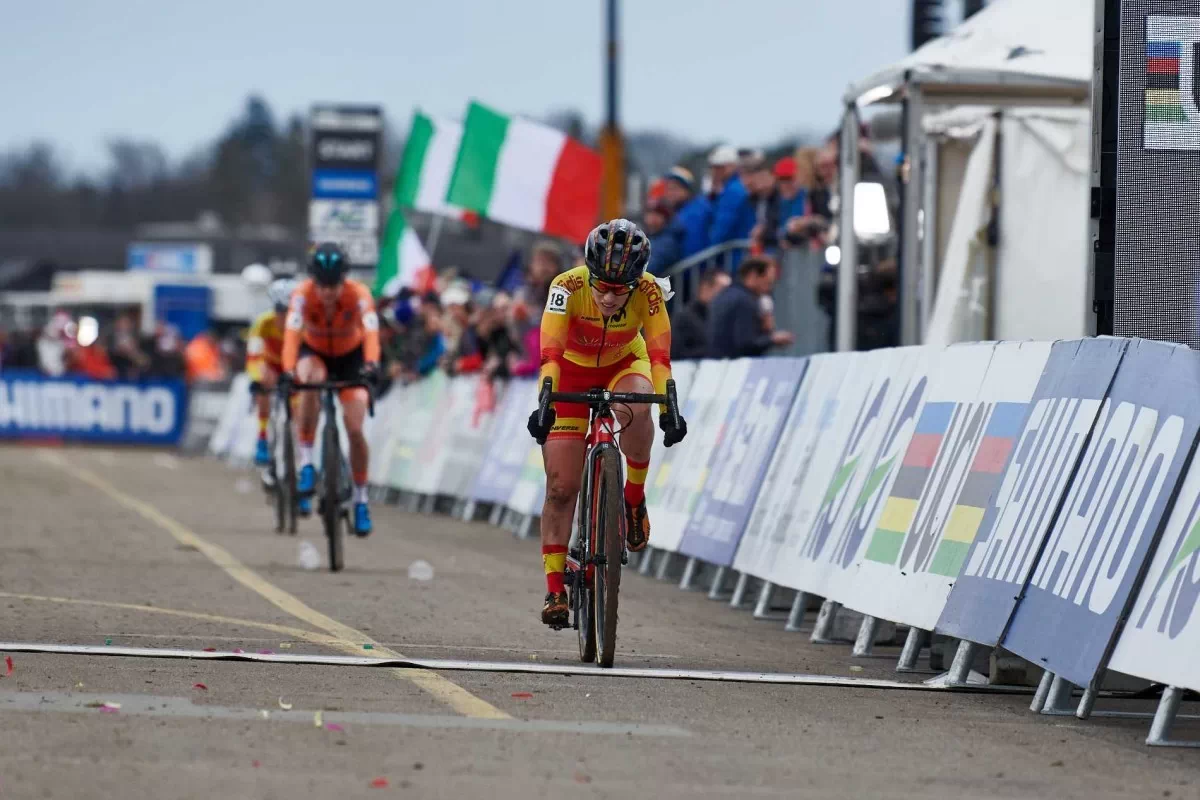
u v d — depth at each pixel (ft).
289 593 66.13
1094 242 53.26
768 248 100.48
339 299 79.46
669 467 81.05
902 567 52.26
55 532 93.56
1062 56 84.02
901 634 59.31
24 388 228.84
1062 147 86.79
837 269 89.10
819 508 61.11
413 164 149.38
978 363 51.80
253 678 43.47
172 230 580.71
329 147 181.57
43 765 32.01
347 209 182.19
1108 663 40.68
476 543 96.94
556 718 39.17
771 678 47.29
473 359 121.39
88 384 229.45
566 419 51.26
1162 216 52.85
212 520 106.73
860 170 88.79
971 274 87.92
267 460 101.81
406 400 137.90
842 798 31.58
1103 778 34.60
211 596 64.08
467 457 119.44
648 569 82.12
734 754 35.58
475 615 60.95
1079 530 43.16
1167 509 39.73
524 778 32.27
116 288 344.28
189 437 228.02
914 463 53.88
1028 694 46.62
